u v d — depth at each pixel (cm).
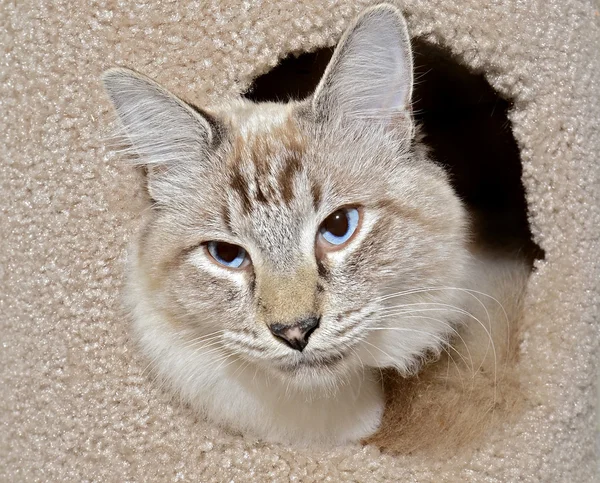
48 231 47
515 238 55
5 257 48
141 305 47
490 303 49
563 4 47
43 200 47
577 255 47
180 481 47
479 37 47
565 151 47
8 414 48
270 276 43
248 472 47
